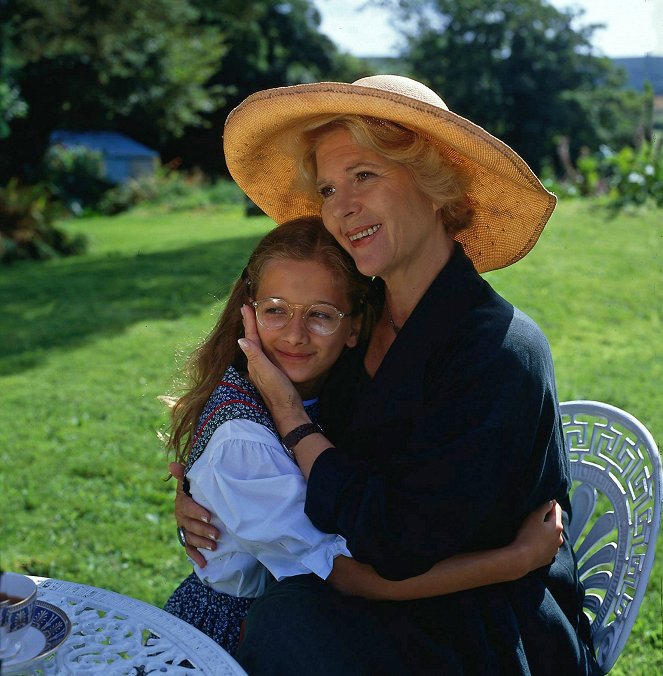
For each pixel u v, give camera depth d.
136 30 20.61
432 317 1.91
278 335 2.04
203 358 2.23
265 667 1.76
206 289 10.08
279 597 1.84
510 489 1.85
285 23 44.19
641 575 2.02
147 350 7.58
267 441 1.90
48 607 1.69
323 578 1.80
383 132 1.86
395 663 1.76
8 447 5.28
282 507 1.82
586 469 2.35
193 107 27.59
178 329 8.30
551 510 1.96
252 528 1.84
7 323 8.89
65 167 24.55
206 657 1.68
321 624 1.78
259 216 18.12
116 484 4.71
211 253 12.64
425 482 1.75
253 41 40.69
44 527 4.21
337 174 1.94
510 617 1.85
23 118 23.80
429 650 1.78
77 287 10.61
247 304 2.15
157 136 36.97
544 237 10.56
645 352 6.75
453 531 1.74
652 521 2.04
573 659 1.89
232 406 1.97
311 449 1.88
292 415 1.94
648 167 12.88
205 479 1.91
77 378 6.80
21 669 1.53
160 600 3.51
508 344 1.82
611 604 2.10
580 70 46.66
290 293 2.02
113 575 3.73
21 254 13.15
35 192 14.12
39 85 23.42
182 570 3.78
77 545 4.02
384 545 1.75
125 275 11.23
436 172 1.91
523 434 1.79
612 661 2.01
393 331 2.08
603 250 9.95
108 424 5.66
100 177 24.84
